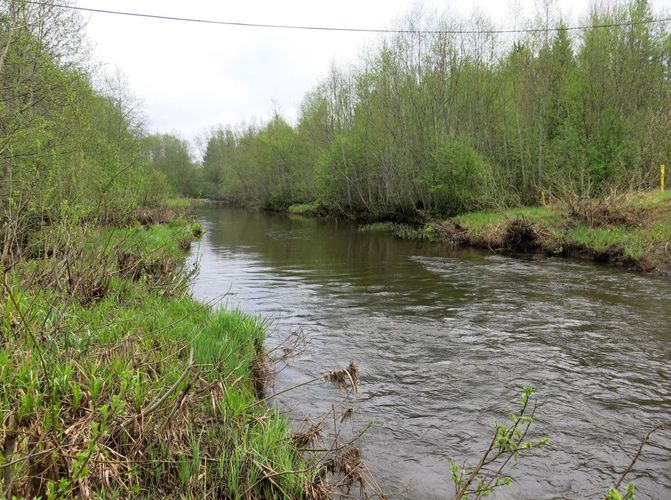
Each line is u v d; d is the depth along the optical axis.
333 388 6.68
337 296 12.59
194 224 29.42
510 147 33.19
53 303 5.05
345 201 42.50
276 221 44.19
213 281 14.78
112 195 9.10
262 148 62.88
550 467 4.87
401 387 6.76
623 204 19.59
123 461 3.53
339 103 45.28
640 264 15.65
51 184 6.88
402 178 34.59
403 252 21.67
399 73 34.78
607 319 10.12
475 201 28.59
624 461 5.00
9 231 5.65
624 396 6.48
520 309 11.05
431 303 11.74
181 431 4.14
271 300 12.12
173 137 76.44
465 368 7.47
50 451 3.01
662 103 25.39
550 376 7.16
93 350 4.62
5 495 2.73
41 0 9.91
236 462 4.05
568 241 18.91
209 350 6.22
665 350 8.23
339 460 4.62
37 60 9.16
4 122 7.61
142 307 7.74
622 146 26.12
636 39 30.17
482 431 5.57
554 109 31.50
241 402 4.98
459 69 33.78
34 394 3.51
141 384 4.33
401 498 4.34
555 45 32.44
